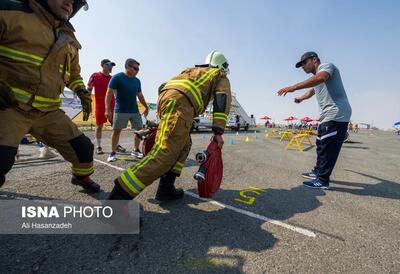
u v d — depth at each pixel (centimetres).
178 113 196
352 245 185
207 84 216
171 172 248
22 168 345
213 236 186
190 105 202
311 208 258
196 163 466
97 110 491
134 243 170
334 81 325
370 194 323
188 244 173
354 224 223
